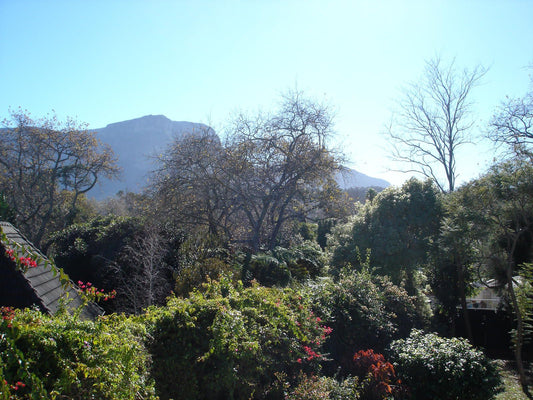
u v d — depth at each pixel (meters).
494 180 9.96
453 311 11.66
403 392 6.57
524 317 8.85
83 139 27.45
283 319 5.56
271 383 5.08
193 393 4.29
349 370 6.84
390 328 7.85
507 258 10.66
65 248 15.12
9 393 2.31
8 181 25.45
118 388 3.04
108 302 12.12
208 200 15.09
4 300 5.47
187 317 4.57
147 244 11.71
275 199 15.10
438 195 12.66
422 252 11.81
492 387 6.55
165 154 15.79
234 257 11.06
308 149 15.38
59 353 2.90
